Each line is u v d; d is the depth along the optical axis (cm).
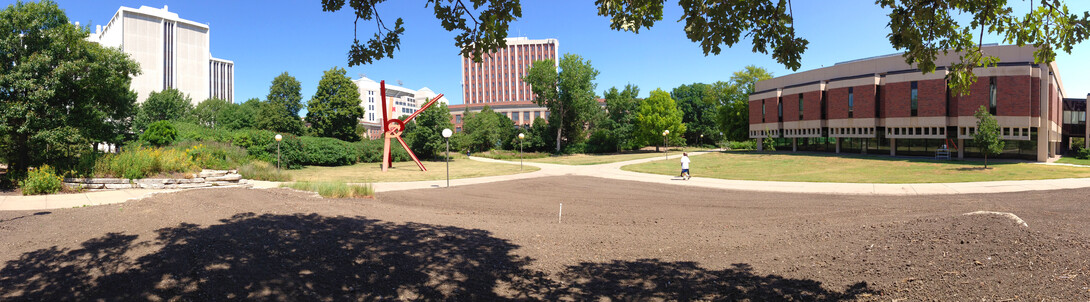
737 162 3341
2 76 1341
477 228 820
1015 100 2788
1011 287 437
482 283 509
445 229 781
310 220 771
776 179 2130
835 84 3747
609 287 507
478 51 460
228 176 1748
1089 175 1942
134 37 11025
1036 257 499
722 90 6159
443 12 452
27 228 741
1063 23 451
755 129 4669
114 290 444
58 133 1416
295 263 536
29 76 1384
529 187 1844
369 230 718
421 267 545
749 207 1225
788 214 1074
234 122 6153
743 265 586
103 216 834
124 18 10894
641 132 6050
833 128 3769
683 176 2259
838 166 2825
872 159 3156
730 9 427
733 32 436
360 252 587
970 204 1188
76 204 1140
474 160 4491
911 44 475
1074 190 1445
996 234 573
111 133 1892
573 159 4778
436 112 4253
